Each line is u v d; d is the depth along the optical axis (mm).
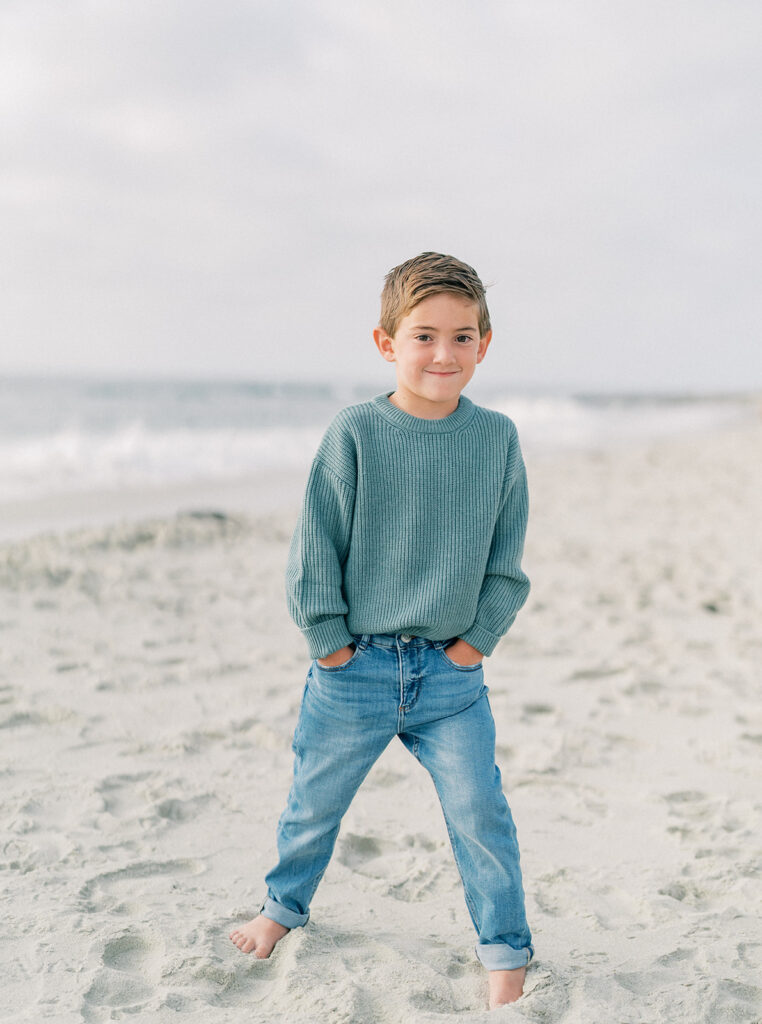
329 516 1921
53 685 4082
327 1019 1787
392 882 2469
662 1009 1863
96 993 1877
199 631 5207
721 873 2537
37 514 9039
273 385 62656
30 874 2389
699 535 8828
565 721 3857
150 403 32344
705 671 4602
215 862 2559
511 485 1978
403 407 1961
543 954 2098
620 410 43812
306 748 1994
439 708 1916
